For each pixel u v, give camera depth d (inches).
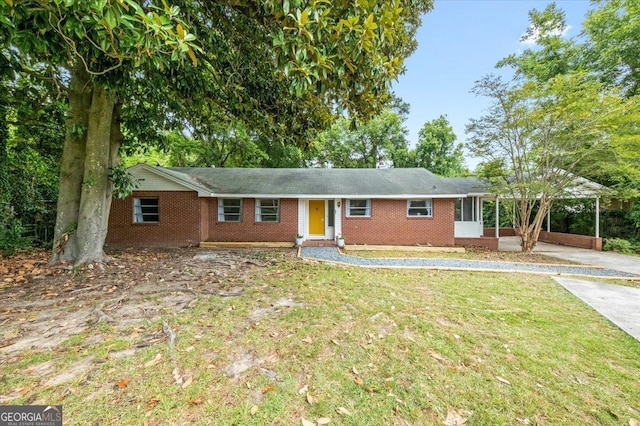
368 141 927.0
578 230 510.3
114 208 423.5
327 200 481.7
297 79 111.7
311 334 125.8
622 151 330.6
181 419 76.1
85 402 81.2
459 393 91.4
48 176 421.7
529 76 504.7
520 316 156.9
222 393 86.7
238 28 203.5
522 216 402.3
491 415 82.7
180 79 221.9
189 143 665.0
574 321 151.6
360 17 117.5
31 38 114.7
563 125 332.5
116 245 419.5
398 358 109.8
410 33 316.8
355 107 171.0
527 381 98.7
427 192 442.0
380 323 139.8
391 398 87.9
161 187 425.7
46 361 100.7
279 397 86.0
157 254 331.3
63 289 181.0
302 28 104.0
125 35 97.5
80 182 252.2
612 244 429.4
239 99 254.2
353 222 464.4
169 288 185.9
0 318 136.8
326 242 455.5
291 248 420.5
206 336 121.2
